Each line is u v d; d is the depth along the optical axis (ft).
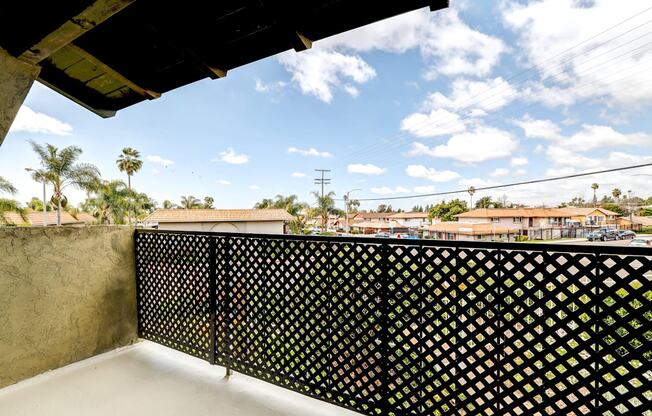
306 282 6.95
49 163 69.82
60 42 5.61
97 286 9.45
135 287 10.40
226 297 8.11
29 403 7.15
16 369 7.86
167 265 9.48
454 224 137.39
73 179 72.49
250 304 7.80
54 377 8.24
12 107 6.25
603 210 151.33
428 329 5.94
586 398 4.60
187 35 6.51
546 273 4.77
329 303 6.70
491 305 5.16
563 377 4.72
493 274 5.13
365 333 6.31
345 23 5.93
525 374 5.00
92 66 8.00
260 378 7.67
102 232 9.61
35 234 8.21
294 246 7.06
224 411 6.95
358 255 6.29
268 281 7.48
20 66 6.09
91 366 8.87
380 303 6.13
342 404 6.61
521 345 5.41
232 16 6.09
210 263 8.34
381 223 171.22
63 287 8.73
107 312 9.69
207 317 8.59
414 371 6.11
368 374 6.35
